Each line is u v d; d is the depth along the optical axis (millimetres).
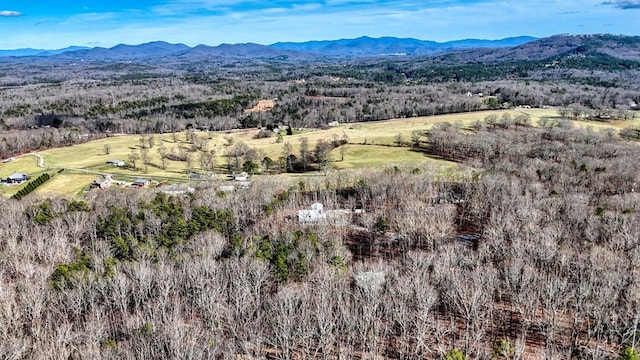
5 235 98375
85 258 82750
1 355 55125
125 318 68562
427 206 109812
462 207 117438
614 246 85125
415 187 122000
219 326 65188
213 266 76938
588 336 62594
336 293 70750
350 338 65000
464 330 67438
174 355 55094
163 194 125375
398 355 63469
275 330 62906
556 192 115625
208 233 94875
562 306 67938
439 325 65062
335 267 79812
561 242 87438
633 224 89250
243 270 75562
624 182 125938
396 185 123125
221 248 89688
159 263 81500
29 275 77062
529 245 80562
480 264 78125
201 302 68250
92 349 57625
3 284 74000
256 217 112875
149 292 74312
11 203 122812
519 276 72688
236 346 62688
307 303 67938
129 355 56312
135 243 91938
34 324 64812
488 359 59438
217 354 60500
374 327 66375
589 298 66812
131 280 76500
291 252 84375
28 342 59312
